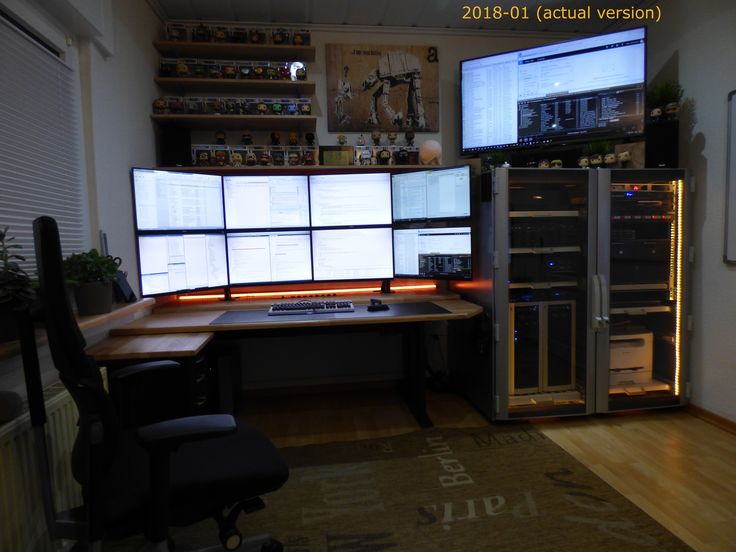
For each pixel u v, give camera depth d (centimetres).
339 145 289
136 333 193
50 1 154
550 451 215
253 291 290
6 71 140
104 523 95
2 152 138
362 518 166
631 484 185
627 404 252
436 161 285
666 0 268
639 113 247
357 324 230
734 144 227
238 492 107
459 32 308
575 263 257
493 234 236
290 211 261
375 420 259
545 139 267
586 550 147
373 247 270
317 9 276
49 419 133
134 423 158
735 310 230
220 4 265
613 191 250
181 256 233
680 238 252
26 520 120
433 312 223
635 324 270
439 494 180
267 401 295
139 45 238
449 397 293
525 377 255
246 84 268
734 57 227
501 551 147
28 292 114
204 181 242
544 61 263
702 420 248
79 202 180
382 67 303
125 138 217
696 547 147
